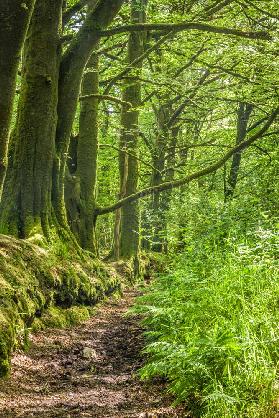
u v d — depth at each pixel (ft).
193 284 26.68
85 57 40.81
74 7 41.91
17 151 38.01
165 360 17.97
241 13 54.13
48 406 17.01
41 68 38.24
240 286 22.48
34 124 38.04
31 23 38.45
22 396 18.17
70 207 50.85
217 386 14.56
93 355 24.62
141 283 62.90
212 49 59.36
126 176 66.80
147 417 15.37
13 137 38.58
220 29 40.70
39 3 38.24
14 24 20.63
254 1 49.70
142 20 64.28
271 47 48.85
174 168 79.20
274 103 54.29
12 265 27.48
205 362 15.65
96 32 40.14
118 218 66.90
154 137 84.84
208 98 62.85
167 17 54.85
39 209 37.55
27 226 36.47
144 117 98.27
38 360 23.24
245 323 17.30
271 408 13.71
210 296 22.61
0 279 24.64
